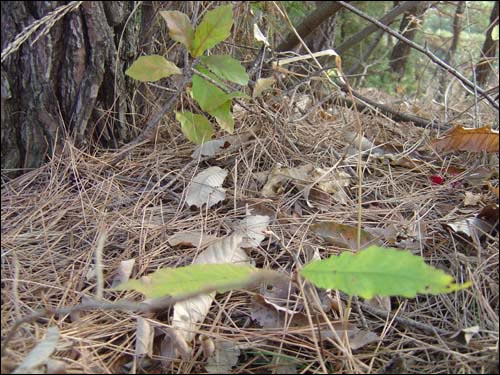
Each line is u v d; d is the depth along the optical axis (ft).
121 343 3.72
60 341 3.62
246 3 7.23
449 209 5.18
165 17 4.94
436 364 3.68
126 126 6.21
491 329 3.93
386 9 16.81
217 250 4.37
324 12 9.30
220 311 3.91
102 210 5.07
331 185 5.44
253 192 5.39
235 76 4.92
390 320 4.03
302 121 6.81
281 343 3.66
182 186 5.56
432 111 7.88
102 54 5.60
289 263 4.48
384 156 6.08
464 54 12.45
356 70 14.57
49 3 5.20
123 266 4.23
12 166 5.60
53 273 4.36
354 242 4.67
